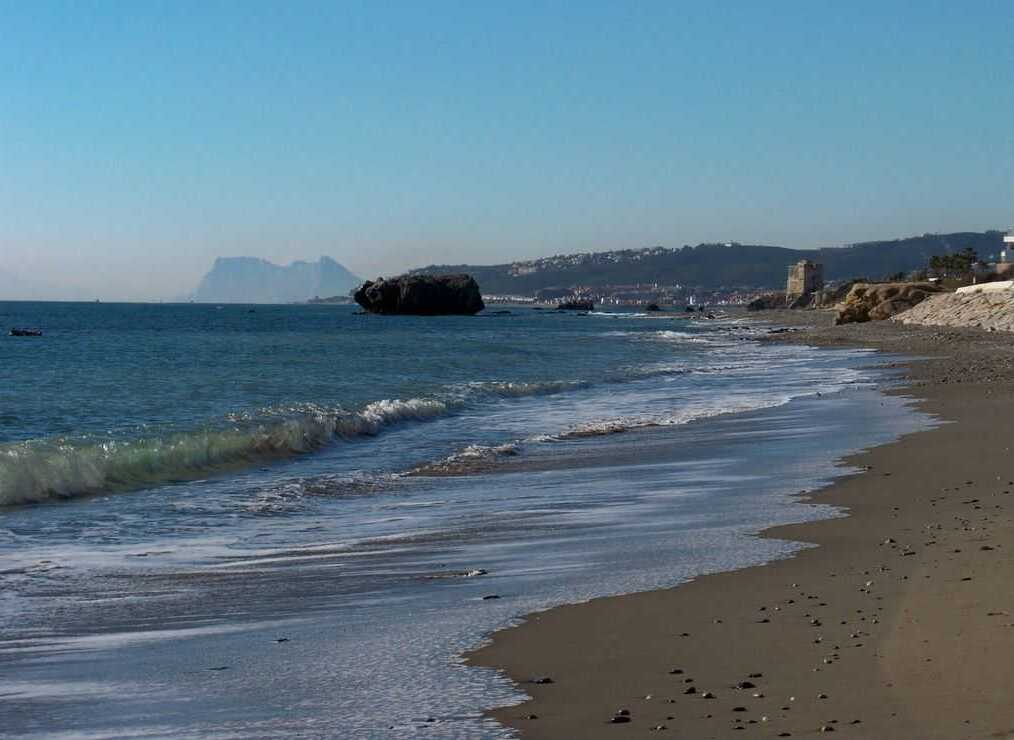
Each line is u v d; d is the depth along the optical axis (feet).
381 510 47.78
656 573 31.40
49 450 57.67
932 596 26.13
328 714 18.95
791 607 25.98
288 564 35.65
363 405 94.79
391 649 23.72
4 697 20.84
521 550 36.86
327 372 158.30
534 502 48.67
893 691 18.70
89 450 58.23
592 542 37.78
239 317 634.84
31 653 24.66
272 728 18.24
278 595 30.78
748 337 308.40
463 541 39.24
